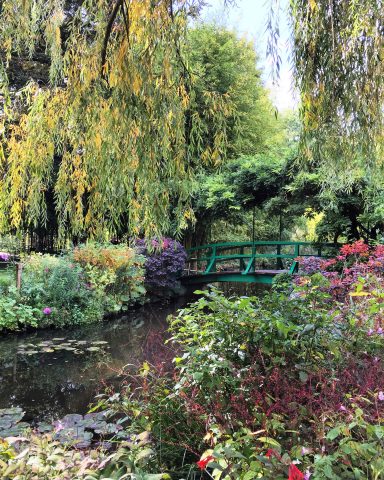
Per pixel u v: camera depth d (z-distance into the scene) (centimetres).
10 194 197
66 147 204
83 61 169
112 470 127
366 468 97
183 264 870
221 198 722
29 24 181
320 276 195
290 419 132
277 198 670
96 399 321
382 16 176
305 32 185
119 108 162
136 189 187
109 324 645
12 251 628
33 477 121
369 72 183
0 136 194
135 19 151
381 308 203
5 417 281
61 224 216
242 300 169
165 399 162
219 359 161
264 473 96
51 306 604
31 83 197
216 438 134
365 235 634
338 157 200
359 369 161
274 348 163
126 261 727
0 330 542
